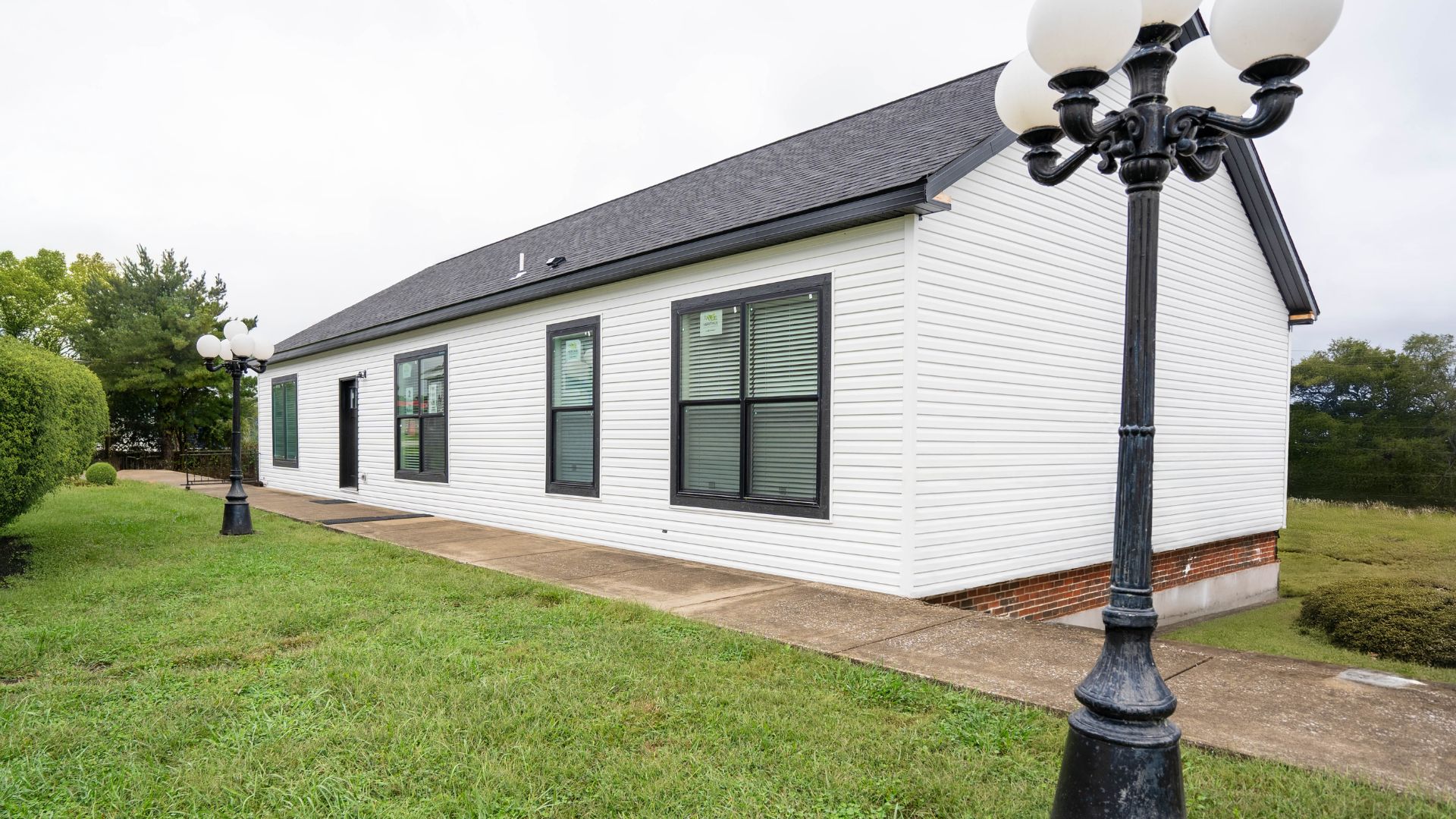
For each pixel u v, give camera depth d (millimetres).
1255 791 2521
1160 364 8266
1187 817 2307
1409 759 2762
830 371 6316
